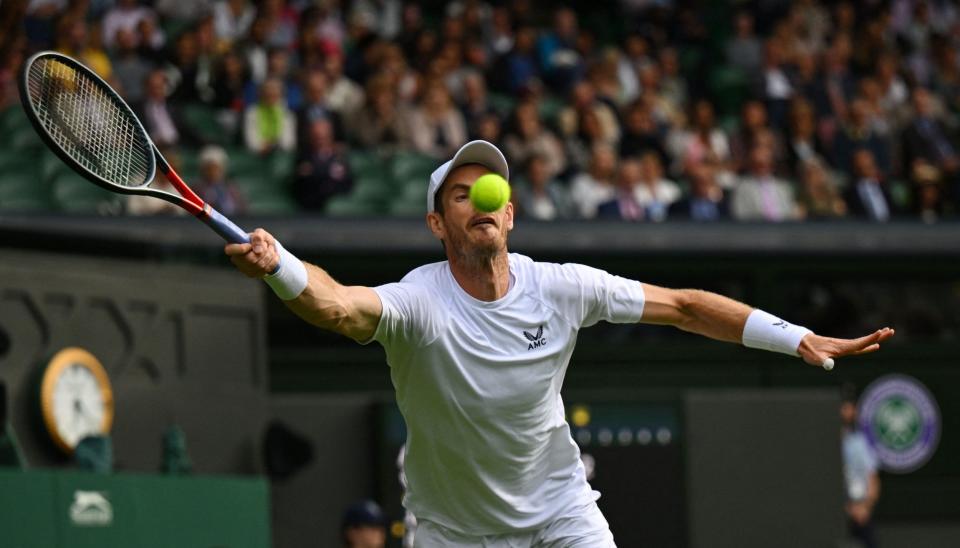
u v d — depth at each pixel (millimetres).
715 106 55000
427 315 14812
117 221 34031
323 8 51438
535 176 41781
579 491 16312
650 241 37469
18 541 20953
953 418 39312
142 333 28766
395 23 54906
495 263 15078
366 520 27328
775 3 59562
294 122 44312
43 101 14883
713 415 35500
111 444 26953
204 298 30281
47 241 29703
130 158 14734
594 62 52062
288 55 48938
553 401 15742
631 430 34844
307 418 33938
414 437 15758
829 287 38812
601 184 43031
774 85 54031
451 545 16250
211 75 45938
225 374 30625
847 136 51469
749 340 15758
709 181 43000
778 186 44375
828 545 35812
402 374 15234
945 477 39156
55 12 46375
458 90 49281
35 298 26359
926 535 38844
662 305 15930
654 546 34562
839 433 36344
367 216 36500
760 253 38125
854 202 45844
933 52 60719
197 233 34250
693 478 35094
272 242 13508
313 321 13836
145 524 23406
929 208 46219
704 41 58625
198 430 29766
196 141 42625
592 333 37219
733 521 35250
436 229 15508
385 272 35844
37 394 25766
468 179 15094
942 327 39469
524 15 55188
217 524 25219
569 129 46750
